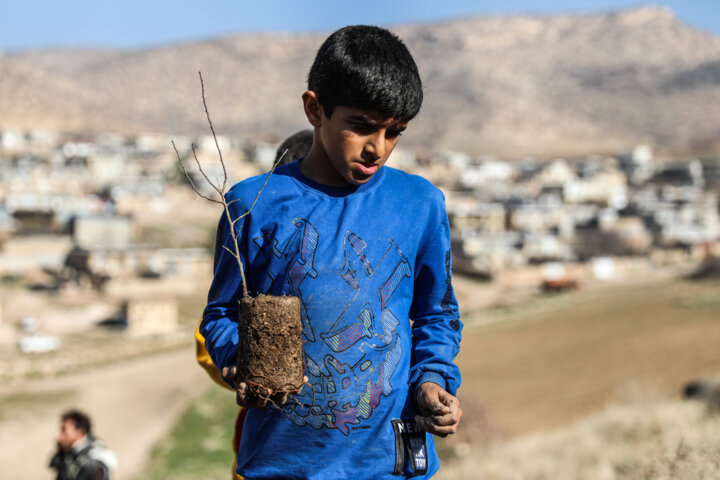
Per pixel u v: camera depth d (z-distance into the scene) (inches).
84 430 238.1
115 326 3277.6
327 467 90.3
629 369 2407.7
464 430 1215.6
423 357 96.5
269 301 85.4
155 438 1873.8
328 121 87.6
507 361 2581.2
